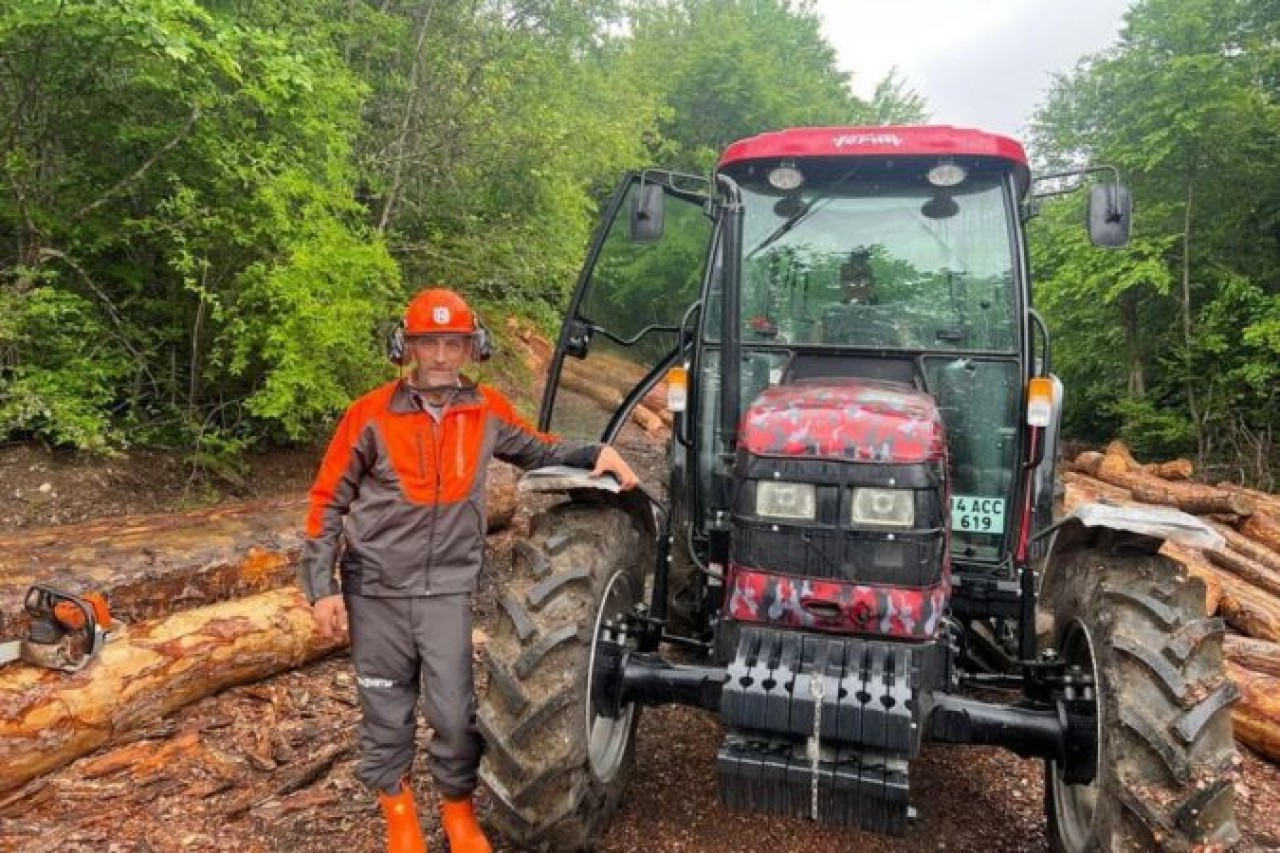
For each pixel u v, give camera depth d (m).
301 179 5.93
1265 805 3.53
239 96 6.03
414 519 2.68
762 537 2.70
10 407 5.33
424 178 8.33
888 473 2.62
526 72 8.66
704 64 19.53
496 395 2.95
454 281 8.21
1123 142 11.71
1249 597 5.70
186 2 5.05
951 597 3.27
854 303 3.54
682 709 4.01
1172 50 11.51
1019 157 3.41
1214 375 11.15
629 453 9.73
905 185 3.56
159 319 6.57
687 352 4.02
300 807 3.17
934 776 3.52
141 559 4.07
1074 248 12.07
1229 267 11.54
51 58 5.43
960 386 3.37
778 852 2.99
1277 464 10.88
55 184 5.87
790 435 2.71
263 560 4.43
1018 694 3.81
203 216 5.92
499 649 2.75
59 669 3.34
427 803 3.21
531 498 7.26
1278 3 11.12
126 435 6.18
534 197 8.70
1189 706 2.44
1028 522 3.31
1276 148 11.00
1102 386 13.67
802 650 2.61
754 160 3.57
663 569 3.32
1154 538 2.85
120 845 2.90
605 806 2.97
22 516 5.32
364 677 2.76
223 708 3.84
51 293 5.41
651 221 3.64
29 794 3.11
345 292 5.99
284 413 6.22
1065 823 2.84
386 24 7.80
